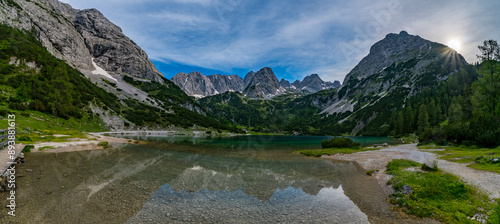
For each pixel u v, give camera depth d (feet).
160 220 35.55
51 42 542.98
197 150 145.28
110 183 55.01
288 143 256.73
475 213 37.60
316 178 71.92
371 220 37.93
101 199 43.24
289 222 36.70
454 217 36.99
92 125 290.56
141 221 34.76
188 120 524.52
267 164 98.99
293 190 57.31
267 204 45.98
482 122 141.49
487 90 188.75
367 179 70.69
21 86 235.20
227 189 56.49
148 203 43.11
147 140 210.18
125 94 541.75
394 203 46.34
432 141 187.21
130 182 57.16
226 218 37.81
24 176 54.90
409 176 64.03
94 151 113.09
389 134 517.96
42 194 43.50
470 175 61.82
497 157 75.25
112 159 91.20
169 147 154.81
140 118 410.72
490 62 190.49
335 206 45.16
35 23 517.14
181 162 94.38
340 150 149.28
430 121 371.35
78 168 69.00
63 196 43.37
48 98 258.78
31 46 368.68
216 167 87.15
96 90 427.33
